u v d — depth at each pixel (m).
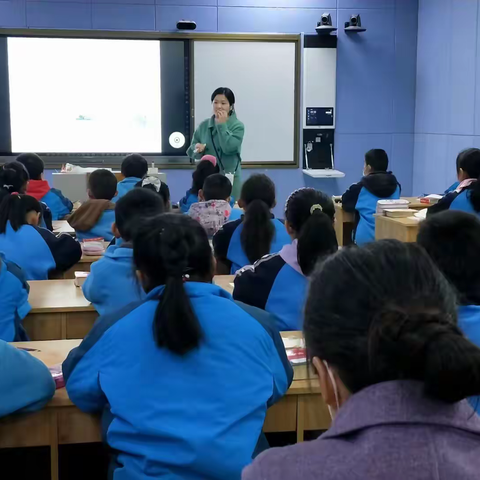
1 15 6.52
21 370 1.54
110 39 6.67
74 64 6.68
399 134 7.23
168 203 3.83
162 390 1.32
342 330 0.66
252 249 2.98
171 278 1.34
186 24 6.61
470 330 1.38
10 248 2.97
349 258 0.69
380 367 0.63
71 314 2.59
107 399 1.39
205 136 5.51
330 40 6.90
